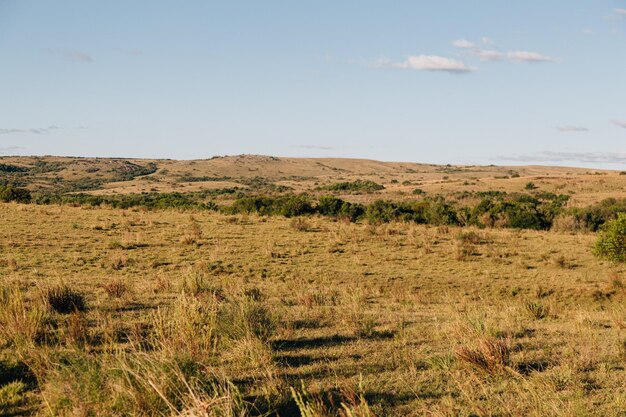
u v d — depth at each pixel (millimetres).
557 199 87125
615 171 140375
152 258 22594
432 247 28750
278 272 21203
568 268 23734
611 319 11016
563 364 6773
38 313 7906
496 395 5738
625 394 5645
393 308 12797
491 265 24062
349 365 6875
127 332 8125
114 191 181375
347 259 24641
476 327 8531
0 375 6000
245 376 6309
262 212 46500
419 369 6762
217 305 9273
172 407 4465
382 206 46938
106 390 5172
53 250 22812
